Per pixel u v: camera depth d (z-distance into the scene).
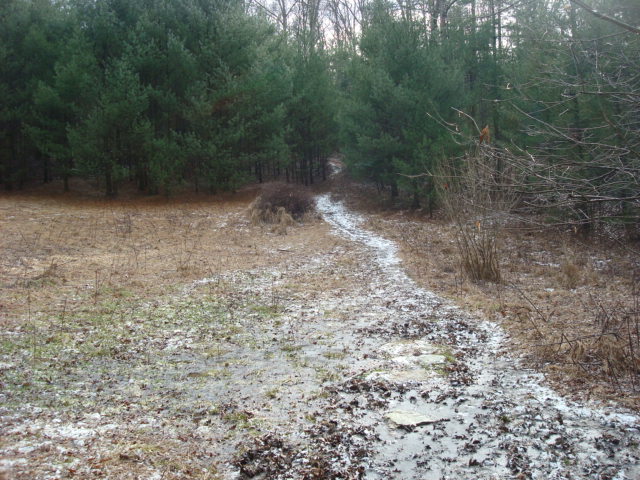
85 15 24.66
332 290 9.29
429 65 18.92
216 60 23.67
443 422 4.25
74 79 21.81
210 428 4.18
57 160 23.67
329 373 5.40
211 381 5.20
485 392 4.80
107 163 22.09
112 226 16.66
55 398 4.63
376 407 4.54
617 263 10.80
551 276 10.01
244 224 18.22
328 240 15.41
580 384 4.84
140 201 23.11
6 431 3.92
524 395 4.70
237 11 24.84
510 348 5.98
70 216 18.30
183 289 9.10
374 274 10.68
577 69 4.77
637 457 3.64
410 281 9.88
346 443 3.94
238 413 4.45
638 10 7.28
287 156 24.39
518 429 4.09
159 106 23.64
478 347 6.14
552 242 13.55
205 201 23.36
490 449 3.82
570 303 7.85
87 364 5.56
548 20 8.05
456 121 18.44
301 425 4.23
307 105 27.12
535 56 7.83
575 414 4.30
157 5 24.47
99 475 3.38
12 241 13.09
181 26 24.17
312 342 6.45
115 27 24.03
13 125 23.36
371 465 3.64
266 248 14.01
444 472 3.54
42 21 24.72
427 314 7.60
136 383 5.10
